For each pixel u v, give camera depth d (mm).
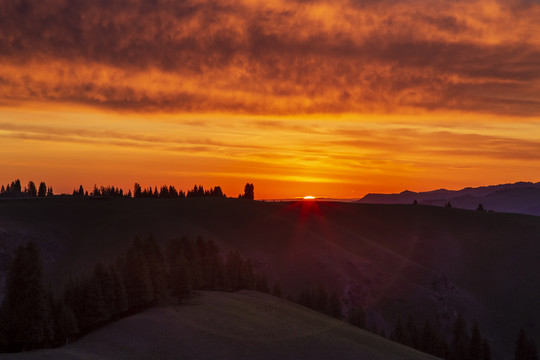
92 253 175125
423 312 161750
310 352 70750
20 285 66062
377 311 162500
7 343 63094
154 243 118062
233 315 83250
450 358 125688
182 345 65500
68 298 74062
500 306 168250
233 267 128000
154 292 89250
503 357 142375
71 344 66000
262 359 64812
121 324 72312
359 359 71625
